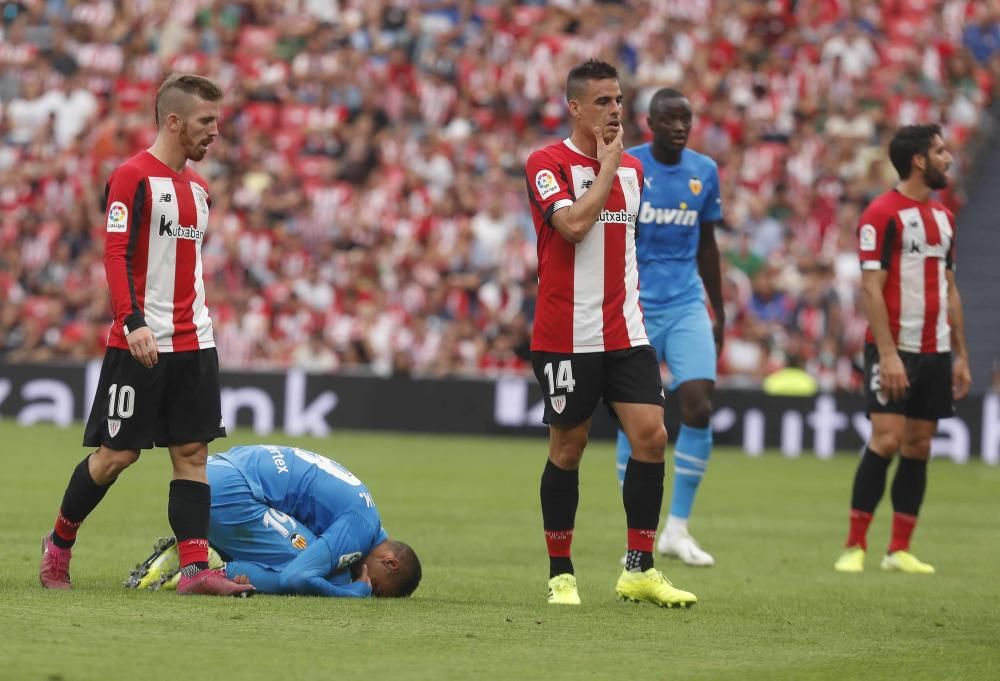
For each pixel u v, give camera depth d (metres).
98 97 95.50
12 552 29.83
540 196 24.22
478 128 90.75
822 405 69.81
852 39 91.44
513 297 79.00
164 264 23.58
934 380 33.31
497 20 96.06
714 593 27.78
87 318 82.38
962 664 20.02
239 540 24.36
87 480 23.81
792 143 86.44
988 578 31.70
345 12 98.19
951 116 89.50
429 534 37.25
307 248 85.19
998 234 84.94
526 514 42.75
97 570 27.50
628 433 24.73
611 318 24.42
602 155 23.80
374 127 91.62
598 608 24.38
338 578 24.66
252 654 18.44
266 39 97.12
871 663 19.89
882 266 33.00
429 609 23.12
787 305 77.00
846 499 50.41
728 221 82.44
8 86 96.75
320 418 73.94
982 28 95.50
